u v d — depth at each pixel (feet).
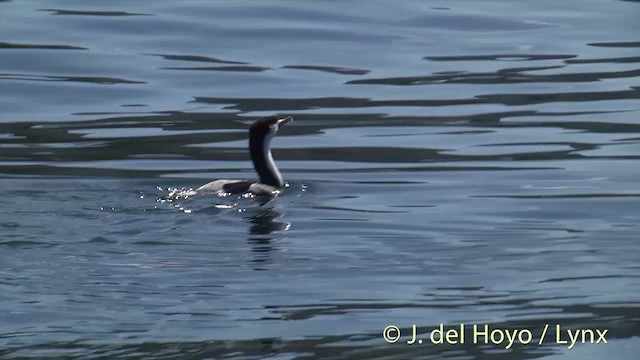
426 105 76.84
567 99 77.71
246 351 43.09
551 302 47.52
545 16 97.50
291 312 46.06
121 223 54.13
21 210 55.72
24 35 89.40
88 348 42.68
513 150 68.33
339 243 53.01
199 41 89.35
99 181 61.67
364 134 71.51
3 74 81.51
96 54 85.76
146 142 69.67
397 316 46.16
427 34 92.32
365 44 89.61
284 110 75.77
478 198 60.18
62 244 51.55
